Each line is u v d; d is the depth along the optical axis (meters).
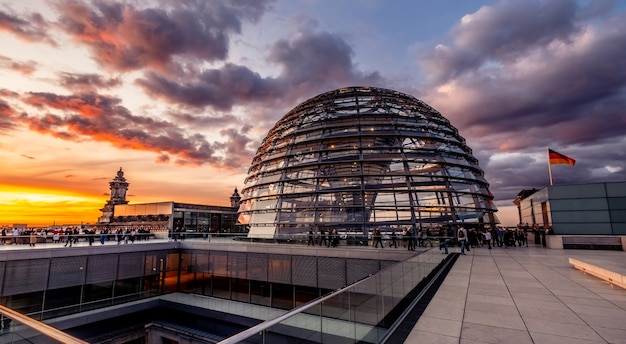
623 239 25.14
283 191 34.09
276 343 4.00
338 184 32.28
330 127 36.88
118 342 25.25
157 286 29.77
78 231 35.62
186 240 34.03
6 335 5.30
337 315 5.54
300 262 25.41
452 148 36.22
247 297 27.34
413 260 11.41
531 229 36.06
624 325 7.78
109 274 26.39
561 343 6.70
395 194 31.16
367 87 45.69
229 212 64.75
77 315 23.56
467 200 31.94
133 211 59.97
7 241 28.58
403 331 7.57
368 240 25.92
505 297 10.65
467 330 7.56
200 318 26.22
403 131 35.75
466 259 20.36
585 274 14.73
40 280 22.64
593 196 30.11
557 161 34.56
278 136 42.34
